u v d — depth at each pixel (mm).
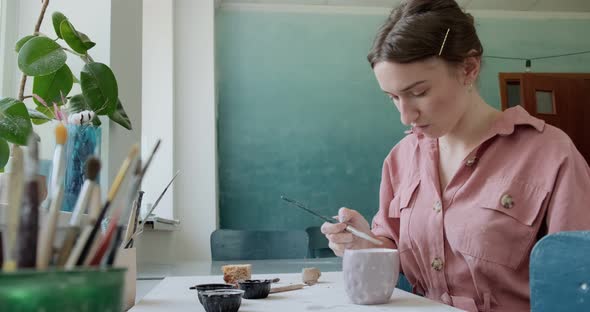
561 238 676
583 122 4801
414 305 857
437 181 1207
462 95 1070
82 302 303
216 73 4473
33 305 291
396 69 982
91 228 380
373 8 4668
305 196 4449
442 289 1174
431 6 1035
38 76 1512
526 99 4723
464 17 1061
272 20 4574
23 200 329
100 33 1899
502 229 1077
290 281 1167
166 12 3783
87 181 429
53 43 1445
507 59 4805
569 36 4863
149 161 454
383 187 1401
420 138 1303
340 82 4594
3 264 346
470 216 1117
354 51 4633
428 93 1004
